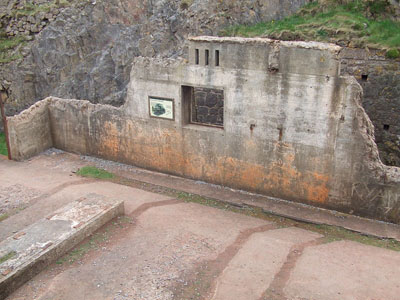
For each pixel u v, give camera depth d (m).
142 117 11.84
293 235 9.08
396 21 12.33
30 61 16.25
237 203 10.39
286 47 9.34
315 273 7.72
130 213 9.96
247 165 10.70
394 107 11.41
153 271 7.75
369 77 11.58
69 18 15.98
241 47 9.82
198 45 10.33
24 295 7.16
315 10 13.30
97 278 7.57
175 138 11.50
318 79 9.20
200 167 11.42
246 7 13.84
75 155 13.59
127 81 14.75
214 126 11.17
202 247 8.55
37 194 10.98
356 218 9.65
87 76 15.28
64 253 8.28
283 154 10.12
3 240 8.52
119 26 15.35
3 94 16.62
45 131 13.76
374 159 9.16
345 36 11.86
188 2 14.40
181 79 10.84
